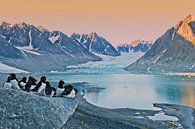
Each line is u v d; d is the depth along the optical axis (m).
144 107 88.44
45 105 31.88
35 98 31.72
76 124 37.41
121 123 54.25
